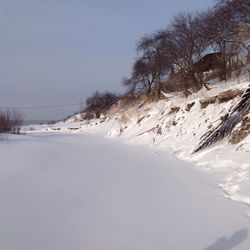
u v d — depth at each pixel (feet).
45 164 44.29
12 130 130.21
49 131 218.59
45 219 22.38
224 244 18.65
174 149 61.82
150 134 89.81
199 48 96.22
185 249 18.08
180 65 100.83
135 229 20.85
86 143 95.50
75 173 38.37
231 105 53.36
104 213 23.82
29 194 28.30
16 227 20.88
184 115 73.51
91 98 298.76
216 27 74.90
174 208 25.12
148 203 26.37
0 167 40.65
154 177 36.83
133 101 166.61
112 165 45.42
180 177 36.76
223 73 79.77
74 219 22.47
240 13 64.59
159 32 131.03
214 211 24.32
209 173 38.14
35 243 18.63
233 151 42.45
